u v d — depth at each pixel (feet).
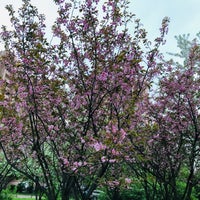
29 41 23.66
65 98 23.85
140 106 27.32
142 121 28.27
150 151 29.71
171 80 28.09
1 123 25.64
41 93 23.17
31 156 27.50
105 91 23.93
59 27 23.99
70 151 22.93
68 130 24.06
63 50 24.27
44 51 21.93
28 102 23.47
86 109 24.99
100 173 21.02
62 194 22.20
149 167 30.91
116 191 29.53
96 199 47.16
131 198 43.65
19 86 23.49
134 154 23.66
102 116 24.76
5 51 25.27
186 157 30.32
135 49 23.77
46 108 24.23
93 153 20.26
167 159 29.86
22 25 23.48
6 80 24.31
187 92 27.91
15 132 26.71
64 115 25.05
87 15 23.11
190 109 28.68
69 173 21.49
